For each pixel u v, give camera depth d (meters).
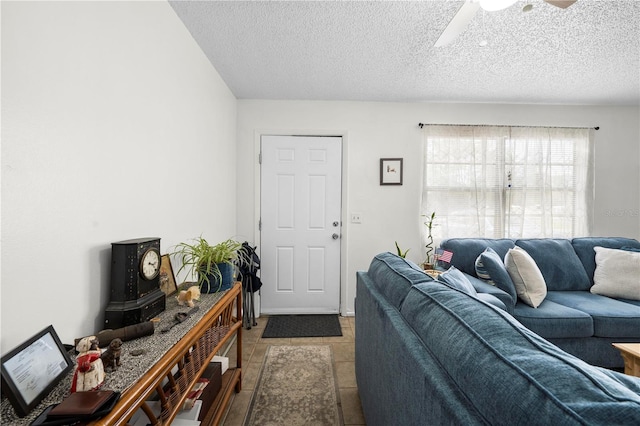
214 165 2.34
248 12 1.66
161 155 1.50
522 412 0.47
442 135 3.08
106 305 1.10
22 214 0.78
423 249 3.11
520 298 2.15
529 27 1.80
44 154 0.84
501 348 0.60
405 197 3.13
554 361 0.53
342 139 3.11
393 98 3.00
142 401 0.70
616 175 3.16
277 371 2.04
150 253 1.16
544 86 2.68
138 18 1.30
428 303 0.94
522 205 3.06
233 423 1.53
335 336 2.62
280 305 3.13
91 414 0.57
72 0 0.93
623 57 2.15
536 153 3.08
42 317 0.84
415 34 1.88
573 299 2.24
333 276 3.15
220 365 1.59
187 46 1.82
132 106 1.26
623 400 0.43
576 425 0.40
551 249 2.60
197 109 1.99
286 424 1.53
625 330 1.91
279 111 3.06
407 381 0.83
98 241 1.06
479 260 2.26
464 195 3.09
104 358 0.77
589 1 1.56
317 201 3.12
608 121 3.15
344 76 2.51
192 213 1.90
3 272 0.74
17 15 0.76
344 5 1.61
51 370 0.71
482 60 2.21
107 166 1.10
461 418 0.54
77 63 0.96
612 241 2.69
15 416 0.62
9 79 0.74
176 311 1.22
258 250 3.10
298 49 2.07
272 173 3.09
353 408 1.66
